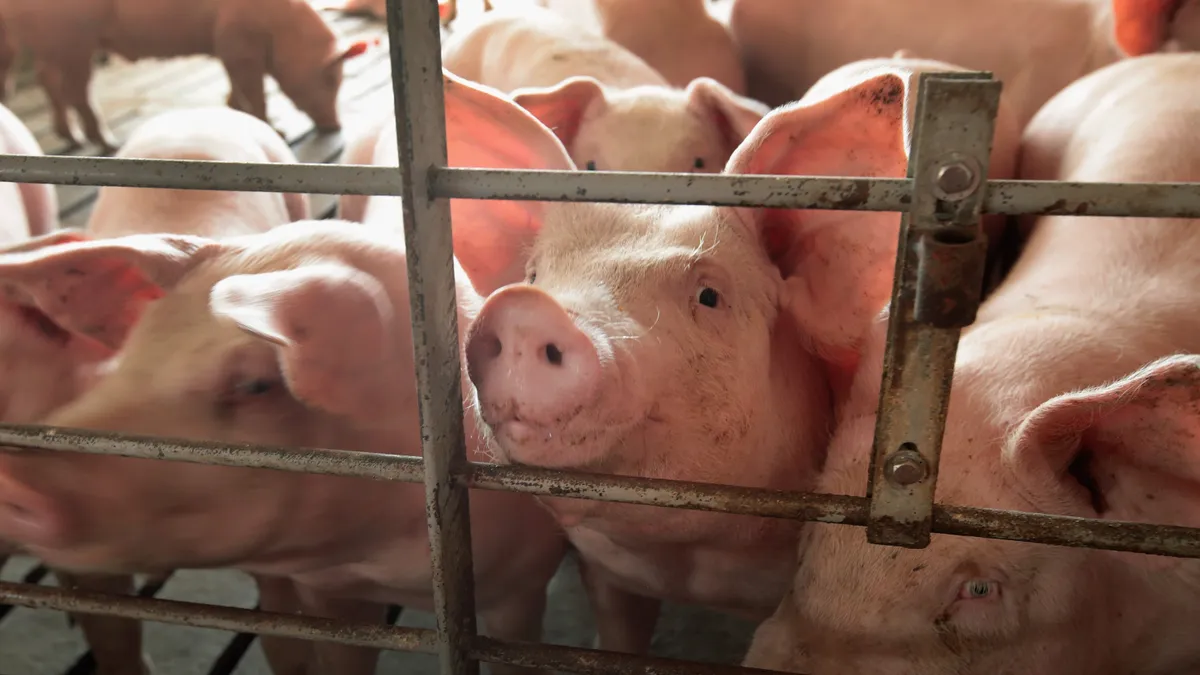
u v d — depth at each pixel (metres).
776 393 0.71
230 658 1.01
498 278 0.75
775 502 0.48
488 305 0.54
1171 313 0.77
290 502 0.70
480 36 1.76
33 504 0.62
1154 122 1.01
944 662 0.61
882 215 0.67
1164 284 0.81
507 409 0.56
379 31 3.13
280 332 0.59
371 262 0.72
